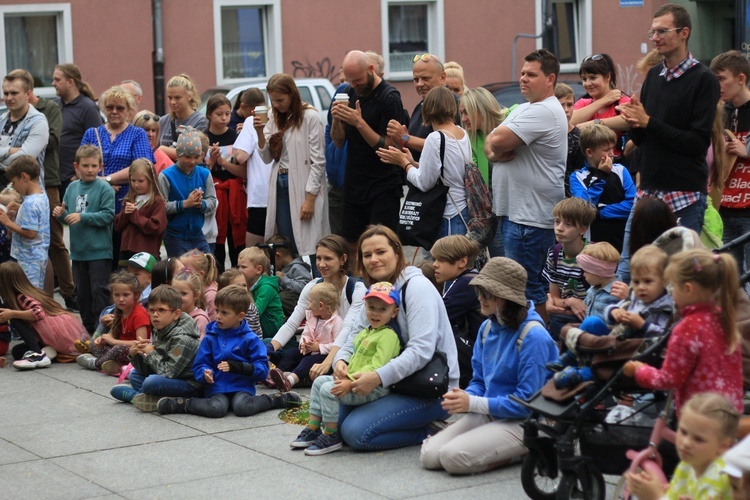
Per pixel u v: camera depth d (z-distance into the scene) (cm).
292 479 710
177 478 723
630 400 667
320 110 2328
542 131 940
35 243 1151
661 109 869
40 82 2727
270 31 2867
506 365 713
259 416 872
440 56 2956
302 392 938
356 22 2898
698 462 527
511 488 680
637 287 640
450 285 864
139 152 1257
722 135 930
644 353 596
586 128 994
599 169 992
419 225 991
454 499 662
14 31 2692
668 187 865
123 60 2736
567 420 607
